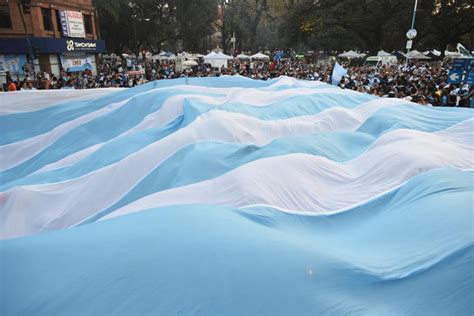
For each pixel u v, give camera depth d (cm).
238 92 727
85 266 218
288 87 840
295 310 212
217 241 243
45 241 245
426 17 3731
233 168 430
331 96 717
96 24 3406
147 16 4869
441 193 327
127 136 586
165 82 863
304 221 349
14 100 773
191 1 4888
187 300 206
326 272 238
